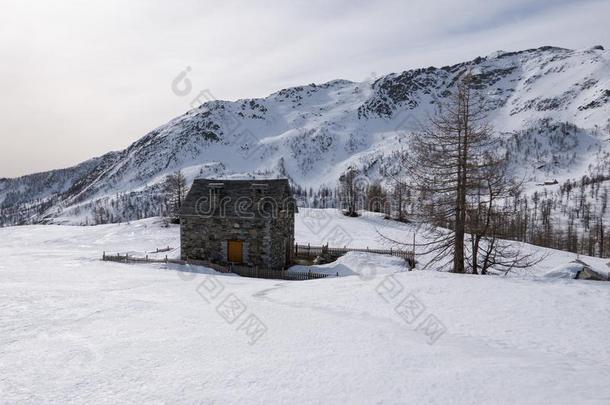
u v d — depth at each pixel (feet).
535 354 34.22
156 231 197.36
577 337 38.88
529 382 27.35
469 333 40.45
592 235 365.40
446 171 75.15
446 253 84.17
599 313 47.03
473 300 53.57
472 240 75.61
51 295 59.16
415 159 78.54
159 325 43.37
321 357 32.86
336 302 55.72
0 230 239.91
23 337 38.37
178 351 34.40
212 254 108.88
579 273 77.82
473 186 72.23
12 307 50.70
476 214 73.15
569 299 53.36
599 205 536.42
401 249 135.54
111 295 60.80
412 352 34.37
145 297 59.77
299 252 129.70
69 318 45.98
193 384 27.09
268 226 104.17
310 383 27.30
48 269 90.94
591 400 24.38
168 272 90.74
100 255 123.03
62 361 31.83
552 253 150.41
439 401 24.44
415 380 27.81
